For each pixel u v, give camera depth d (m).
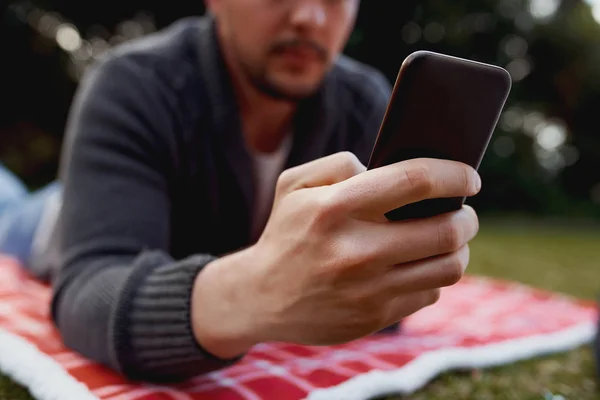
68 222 0.82
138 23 6.43
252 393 0.74
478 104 0.45
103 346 0.70
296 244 0.48
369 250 0.45
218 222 1.09
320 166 0.50
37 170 5.97
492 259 2.96
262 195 1.20
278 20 0.90
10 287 1.24
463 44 6.83
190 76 1.01
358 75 1.33
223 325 0.57
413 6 6.22
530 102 7.55
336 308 0.48
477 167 0.48
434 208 0.46
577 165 7.69
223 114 1.00
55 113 6.12
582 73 7.46
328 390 0.77
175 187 1.00
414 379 0.87
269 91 0.99
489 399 0.86
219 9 1.01
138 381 0.73
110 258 0.76
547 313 1.47
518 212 7.18
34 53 5.95
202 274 0.61
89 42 6.39
